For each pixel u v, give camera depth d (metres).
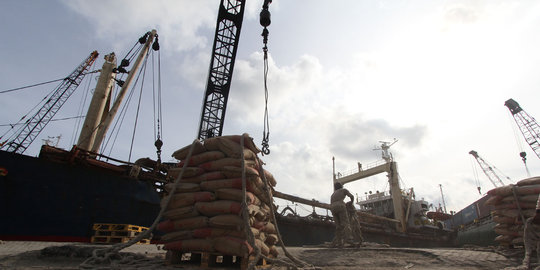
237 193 6.52
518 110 63.53
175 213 6.83
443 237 41.72
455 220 53.44
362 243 15.09
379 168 39.69
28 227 14.29
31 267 5.64
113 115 24.34
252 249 6.29
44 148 15.41
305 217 26.64
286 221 24.17
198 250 6.50
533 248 7.61
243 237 6.36
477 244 32.22
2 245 9.38
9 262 6.24
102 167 17.16
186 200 6.86
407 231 37.38
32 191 14.76
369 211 43.22
